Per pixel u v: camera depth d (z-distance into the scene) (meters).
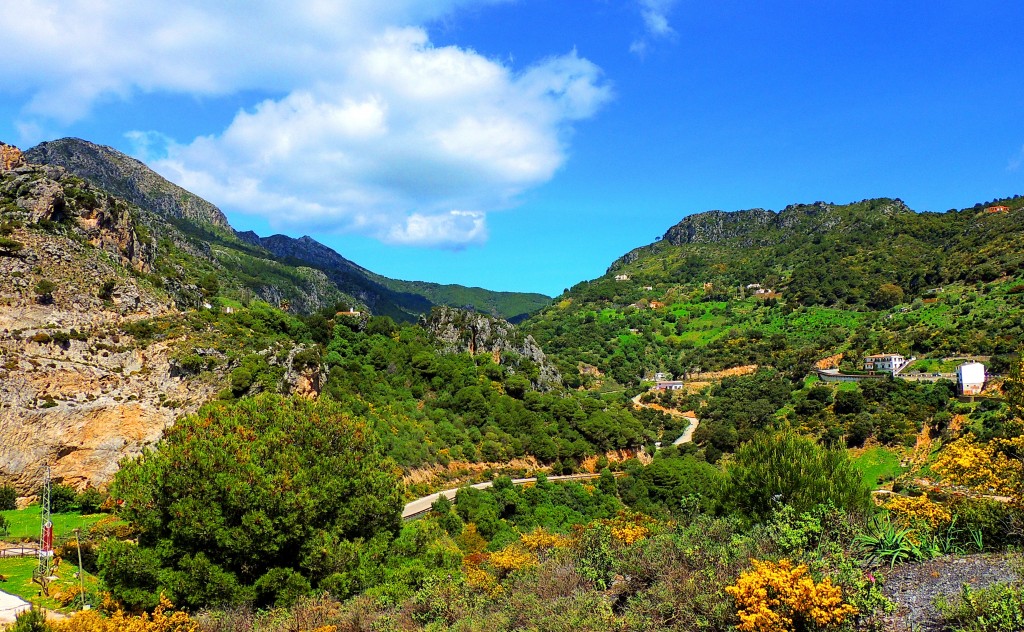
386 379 77.38
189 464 21.64
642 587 13.53
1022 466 16.27
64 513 39.16
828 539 12.49
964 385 77.38
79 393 45.09
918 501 14.56
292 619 17.56
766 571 10.30
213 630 17.92
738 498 23.16
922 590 10.55
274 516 21.14
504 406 79.12
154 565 20.58
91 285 53.78
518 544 22.41
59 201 61.25
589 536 16.25
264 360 56.41
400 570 22.64
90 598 22.89
